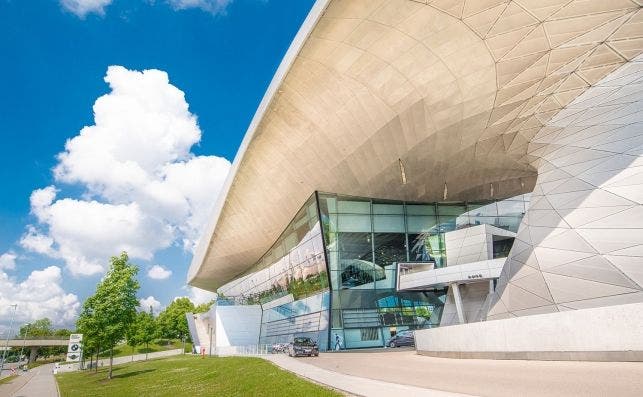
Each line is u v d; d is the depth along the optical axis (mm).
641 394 6461
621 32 19750
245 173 34625
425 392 8352
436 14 18641
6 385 34094
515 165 31531
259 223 42781
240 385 14750
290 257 42406
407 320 34062
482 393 7797
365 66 22031
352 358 21188
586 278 15031
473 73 22000
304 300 38438
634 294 13414
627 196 15836
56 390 27484
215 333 52062
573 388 7430
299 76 23266
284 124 27734
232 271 62562
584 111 22328
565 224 17328
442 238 37844
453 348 15594
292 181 34125
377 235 36219
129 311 31297
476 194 37469
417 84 22859
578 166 19094
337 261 34312
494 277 27203
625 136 17938
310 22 19500
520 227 20250
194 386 17891
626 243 14688
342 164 30656
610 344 9789
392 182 33156
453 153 29094
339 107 25359
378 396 8406
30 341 94562
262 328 50438
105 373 39000
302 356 25406
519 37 19953
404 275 31844
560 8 18359
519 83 22781
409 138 27172
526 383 8406
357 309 33500
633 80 20625
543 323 11477
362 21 19094
